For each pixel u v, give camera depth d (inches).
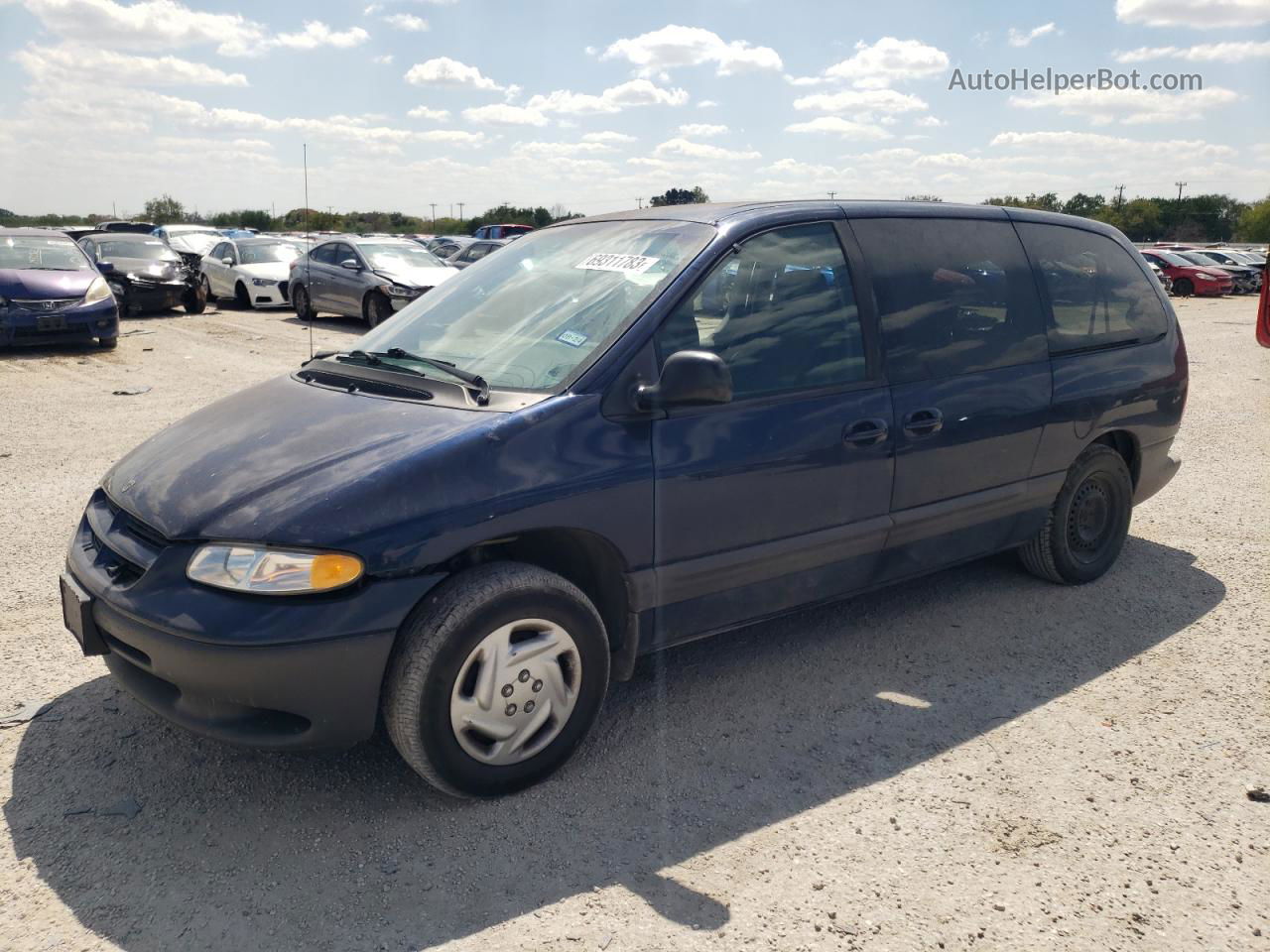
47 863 106.9
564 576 132.3
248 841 111.0
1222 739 134.8
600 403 122.6
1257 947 95.7
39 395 386.3
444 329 145.9
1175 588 189.9
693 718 139.9
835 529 145.1
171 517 112.3
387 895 102.0
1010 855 109.5
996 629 171.0
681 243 139.3
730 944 95.2
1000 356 165.6
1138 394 187.9
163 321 675.4
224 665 104.0
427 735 110.8
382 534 107.4
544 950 94.0
